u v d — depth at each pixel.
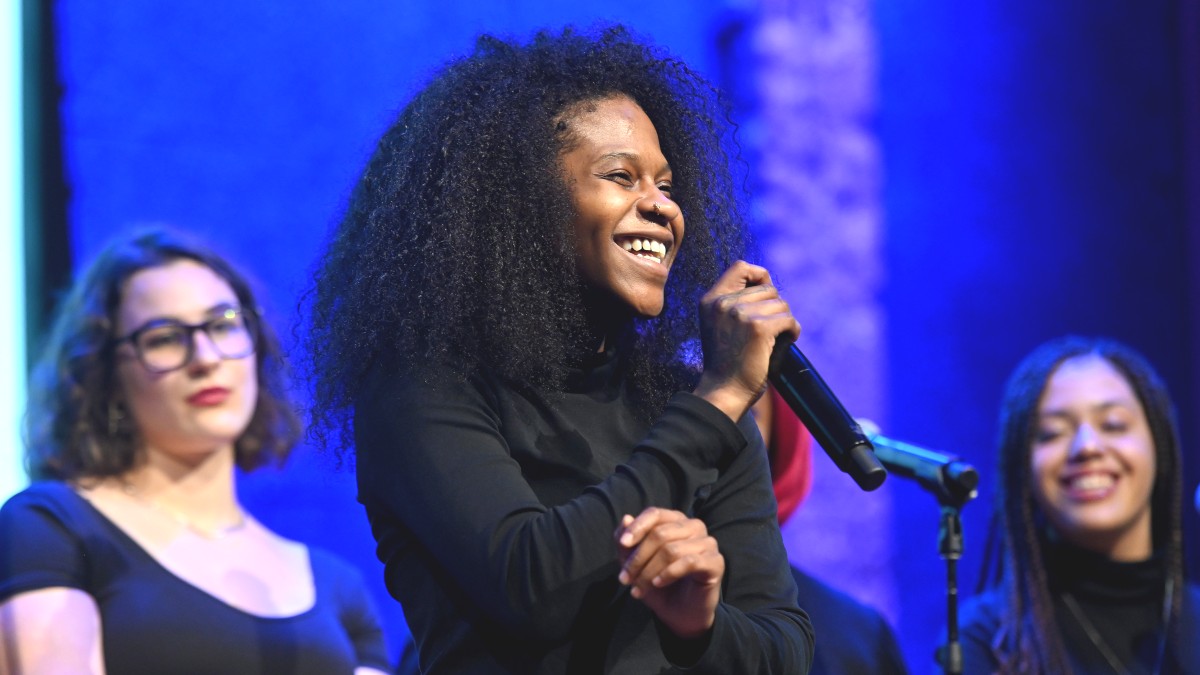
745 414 5.59
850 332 15.28
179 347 8.38
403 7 13.42
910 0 15.83
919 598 15.02
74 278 10.29
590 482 5.29
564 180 5.54
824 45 15.46
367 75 13.20
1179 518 10.32
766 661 5.01
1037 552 10.20
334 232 6.24
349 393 5.55
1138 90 16.02
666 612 4.72
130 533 7.98
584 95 5.79
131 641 7.55
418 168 5.67
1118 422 10.28
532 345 5.37
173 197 12.39
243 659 7.79
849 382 15.25
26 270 11.48
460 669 5.07
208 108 12.62
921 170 15.67
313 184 12.88
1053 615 10.00
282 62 12.95
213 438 8.37
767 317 5.19
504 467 5.02
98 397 8.34
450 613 5.11
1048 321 15.69
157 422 8.31
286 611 8.23
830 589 9.10
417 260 5.46
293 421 9.03
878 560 14.99
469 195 5.51
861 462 5.28
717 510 5.52
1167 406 10.48
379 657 8.80
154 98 12.42
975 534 15.22
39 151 11.83
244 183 12.66
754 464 5.69
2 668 7.31
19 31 11.63
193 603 7.84
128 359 8.37
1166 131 16.00
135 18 12.39
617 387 5.79
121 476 8.28
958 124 15.78
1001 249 15.70
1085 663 9.94
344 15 13.20
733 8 15.20
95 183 12.09
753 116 15.18
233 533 8.44
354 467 5.96
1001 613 10.17
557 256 5.50
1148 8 16.08
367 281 5.56
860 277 15.37
